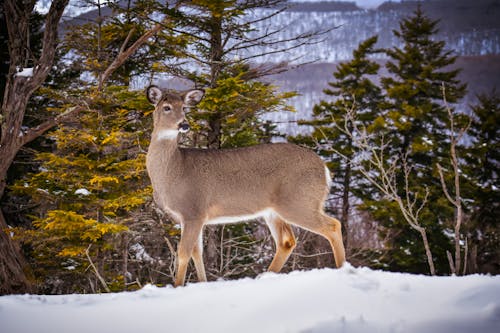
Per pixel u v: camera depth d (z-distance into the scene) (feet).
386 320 18.29
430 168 140.87
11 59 66.74
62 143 68.23
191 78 77.30
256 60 79.77
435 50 159.94
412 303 19.61
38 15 90.17
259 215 37.14
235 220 37.55
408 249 134.51
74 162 66.28
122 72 82.12
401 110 152.56
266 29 75.10
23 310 22.94
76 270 71.15
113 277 75.61
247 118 81.71
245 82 71.51
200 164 36.94
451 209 132.57
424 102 153.28
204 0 64.13
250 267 89.25
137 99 66.74
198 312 21.48
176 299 23.56
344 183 146.10
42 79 66.49
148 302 23.47
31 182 68.23
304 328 18.11
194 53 79.10
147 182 72.28
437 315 18.15
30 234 65.36
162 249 98.27
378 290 21.43
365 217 146.82
